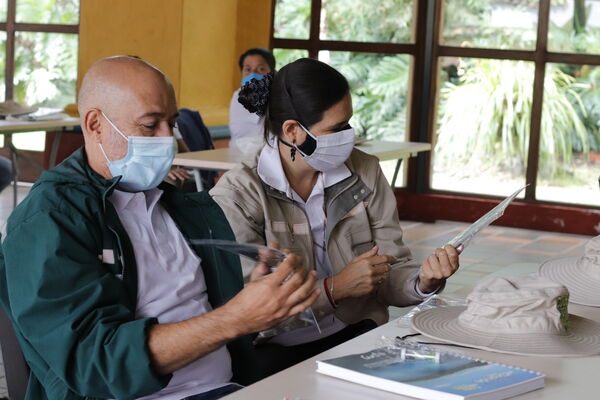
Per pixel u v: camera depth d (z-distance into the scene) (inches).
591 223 280.2
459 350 66.1
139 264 72.8
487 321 69.4
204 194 82.5
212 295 80.0
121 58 74.5
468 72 293.1
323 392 56.1
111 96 72.7
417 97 297.4
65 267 65.7
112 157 73.6
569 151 285.7
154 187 76.0
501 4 287.3
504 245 259.9
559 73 284.0
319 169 94.9
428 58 294.8
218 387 73.5
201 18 302.2
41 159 321.7
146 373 63.4
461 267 227.5
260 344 94.1
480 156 294.7
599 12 278.8
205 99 310.0
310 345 96.0
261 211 93.7
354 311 97.5
